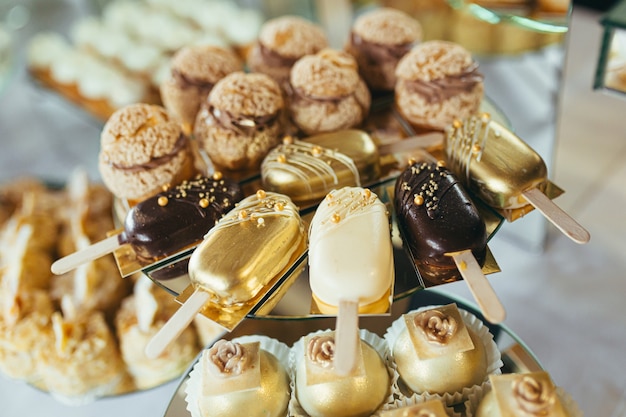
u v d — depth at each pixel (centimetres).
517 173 36
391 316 39
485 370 34
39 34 86
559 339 45
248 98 40
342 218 33
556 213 34
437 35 62
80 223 52
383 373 34
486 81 62
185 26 80
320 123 42
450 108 41
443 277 33
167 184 39
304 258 35
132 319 45
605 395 41
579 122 51
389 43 46
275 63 47
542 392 29
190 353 43
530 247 52
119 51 77
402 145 41
